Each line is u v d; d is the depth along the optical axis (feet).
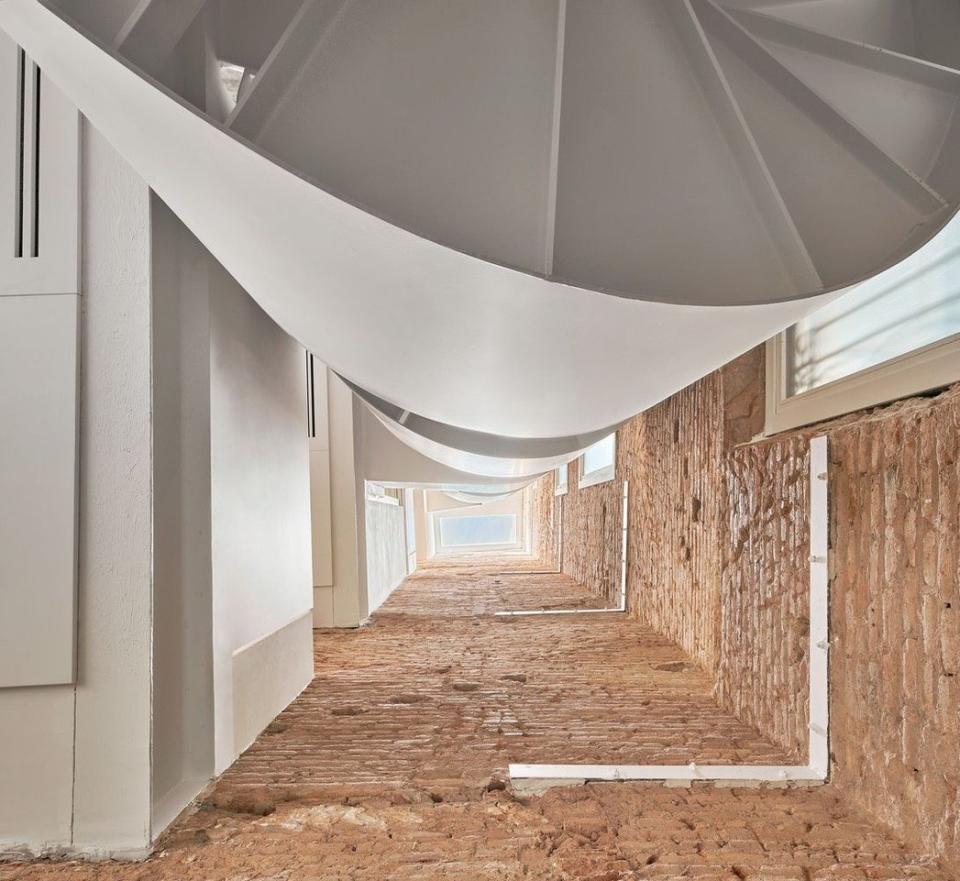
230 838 6.55
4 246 6.79
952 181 5.36
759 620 9.39
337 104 4.89
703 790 7.32
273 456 10.64
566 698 11.19
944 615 5.60
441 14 5.03
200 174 4.60
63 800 6.61
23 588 6.61
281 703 10.79
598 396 6.79
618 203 5.21
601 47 5.24
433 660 14.46
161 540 7.22
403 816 6.87
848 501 7.11
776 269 5.37
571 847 6.11
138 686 6.70
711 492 12.94
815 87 5.73
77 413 6.75
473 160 5.04
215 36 5.62
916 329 6.82
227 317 8.59
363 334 6.02
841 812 6.73
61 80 4.50
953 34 5.78
